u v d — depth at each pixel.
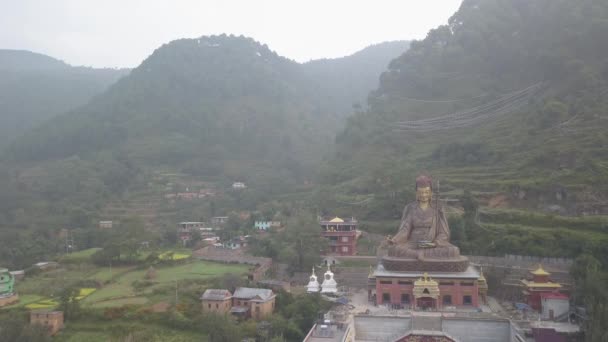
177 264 114.62
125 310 82.38
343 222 120.62
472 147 149.25
